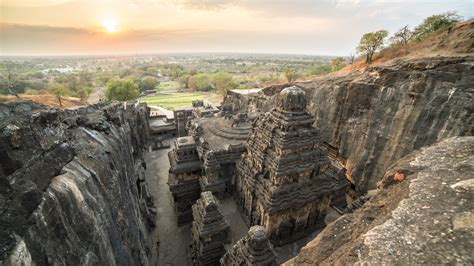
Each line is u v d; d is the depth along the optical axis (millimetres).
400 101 31766
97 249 11555
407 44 56125
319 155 25547
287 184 24188
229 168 33625
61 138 12391
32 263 7457
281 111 24859
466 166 8562
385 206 8312
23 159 8539
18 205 7559
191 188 32250
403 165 9953
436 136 27828
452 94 26812
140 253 20047
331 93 42031
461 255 5344
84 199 11508
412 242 6012
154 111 81062
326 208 27609
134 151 40938
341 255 6914
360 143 36750
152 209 32875
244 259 16594
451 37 39781
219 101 110562
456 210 6605
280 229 24844
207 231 21188
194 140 35031
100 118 22484
